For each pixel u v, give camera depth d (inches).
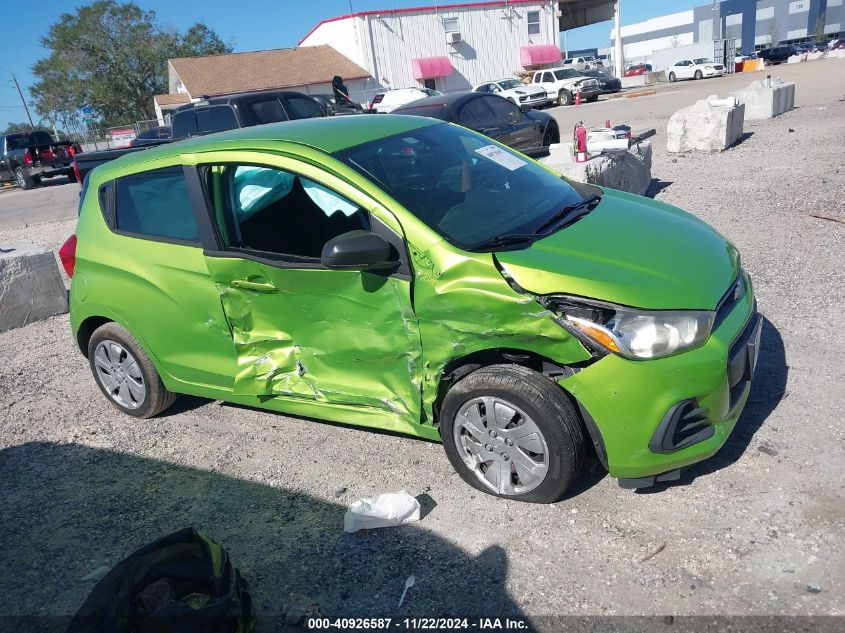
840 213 285.0
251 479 151.0
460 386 128.1
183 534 109.0
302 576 119.3
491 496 132.9
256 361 151.6
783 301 204.8
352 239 123.2
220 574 102.3
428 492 137.7
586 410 117.6
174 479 155.0
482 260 121.3
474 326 121.8
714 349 117.2
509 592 110.1
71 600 120.2
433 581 114.6
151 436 175.9
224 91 1508.4
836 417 142.6
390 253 127.7
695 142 481.1
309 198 140.6
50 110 2285.9
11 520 147.0
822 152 422.9
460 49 1690.5
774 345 177.6
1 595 123.8
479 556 118.6
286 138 150.9
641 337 114.6
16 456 175.2
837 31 3516.2
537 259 122.0
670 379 114.3
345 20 1616.6
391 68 1636.3
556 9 1774.1
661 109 858.8
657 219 147.6
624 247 130.0
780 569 106.9
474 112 468.4
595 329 114.8
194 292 155.3
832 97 736.3
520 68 1770.4
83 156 395.9
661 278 121.2
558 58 1781.5
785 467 129.6
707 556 111.6
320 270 134.8
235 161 148.3
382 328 132.1
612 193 170.1
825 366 163.6
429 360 128.4
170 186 158.9
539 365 129.4
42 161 968.9
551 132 538.0
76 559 131.4
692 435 119.2
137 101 2295.8
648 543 116.2
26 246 305.7
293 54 1652.3
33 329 282.7
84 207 181.0
